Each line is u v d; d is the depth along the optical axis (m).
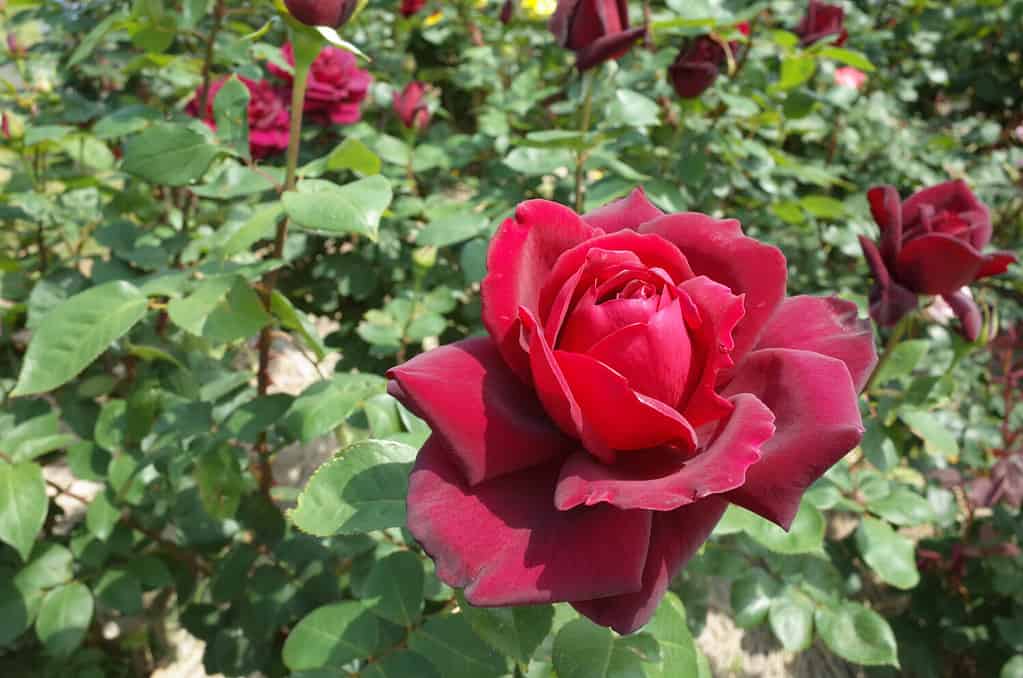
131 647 0.72
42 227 0.64
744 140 0.69
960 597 0.74
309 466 0.96
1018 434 0.65
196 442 0.48
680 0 0.59
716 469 0.25
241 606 0.55
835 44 0.75
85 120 0.66
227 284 0.40
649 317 0.26
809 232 0.82
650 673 0.33
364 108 0.78
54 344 0.38
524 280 0.28
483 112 0.88
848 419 0.26
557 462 0.28
